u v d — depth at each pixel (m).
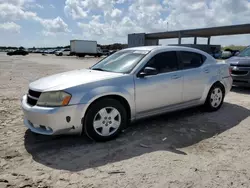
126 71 4.23
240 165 3.13
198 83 5.11
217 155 3.42
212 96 5.54
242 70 7.92
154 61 4.47
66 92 3.50
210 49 42.31
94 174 2.92
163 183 2.72
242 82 8.00
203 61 5.38
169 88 4.57
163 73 4.52
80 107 3.56
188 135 4.18
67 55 59.03
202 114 5.43
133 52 4.76
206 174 2.91
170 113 5.18
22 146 3.72
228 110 5.78
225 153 3.48
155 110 4.48
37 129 3.72
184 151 3.55
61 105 3.47
